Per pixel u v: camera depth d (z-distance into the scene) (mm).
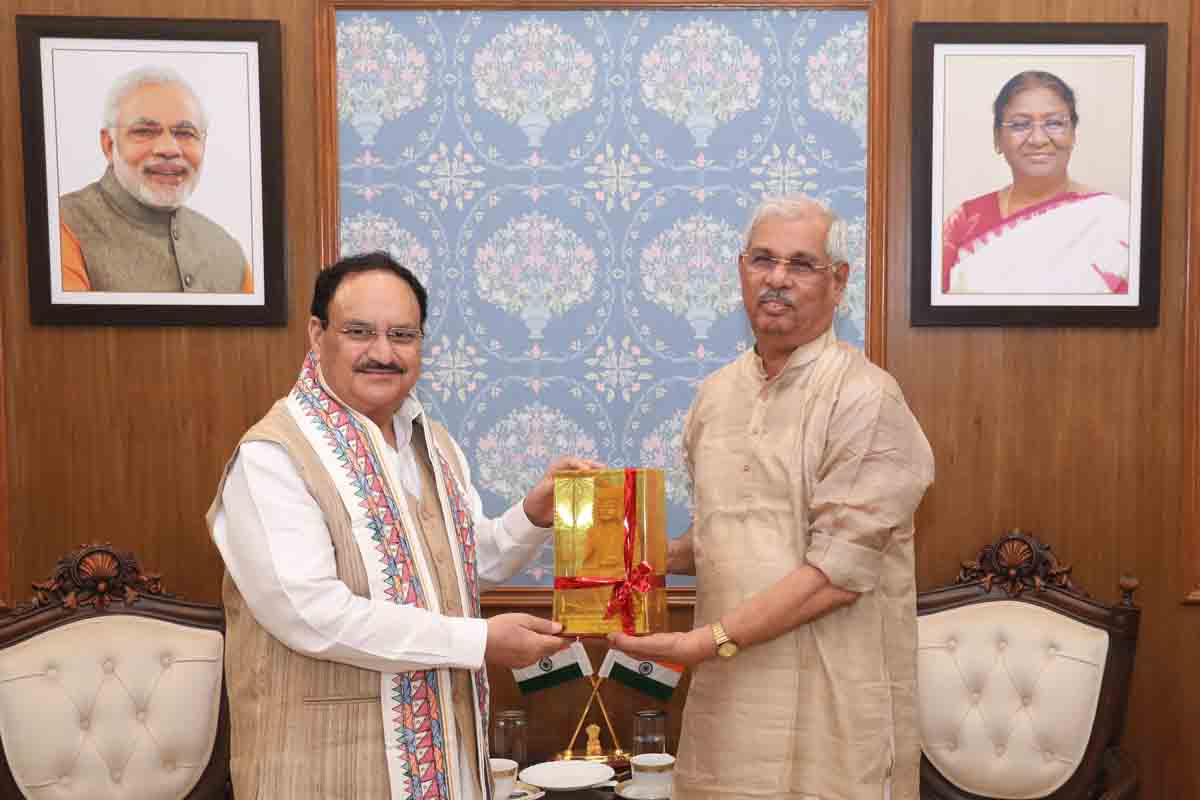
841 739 1867
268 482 1655
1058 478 2904
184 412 2900
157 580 2682
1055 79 2863
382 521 1707
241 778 1667
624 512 1915
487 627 1699
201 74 2863
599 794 2482
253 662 1693
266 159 2873
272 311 2887
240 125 2873
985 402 2904
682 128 2896
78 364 2887
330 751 1641
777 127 2889
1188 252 2869
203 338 2902
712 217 2902
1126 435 2902
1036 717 2580
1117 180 2871
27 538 2893
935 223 2881
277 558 1619
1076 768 2561
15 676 2498
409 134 2896
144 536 2904
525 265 2916
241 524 1662
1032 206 2873
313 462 1685
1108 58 2861
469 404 2930
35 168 2850
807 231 1934
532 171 2904
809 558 1865
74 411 2889
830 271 1956
